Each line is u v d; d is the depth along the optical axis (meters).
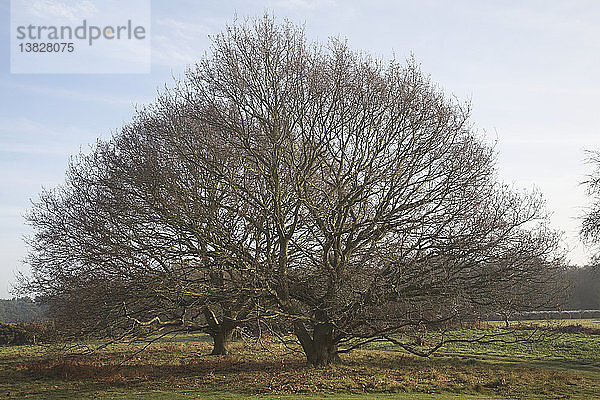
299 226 22.23
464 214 21.77
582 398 17.20
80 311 23.28
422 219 21.81
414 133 22.56
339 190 21.59
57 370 22.28
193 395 17.17
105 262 22.36
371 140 22.78
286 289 21.56
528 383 20.14
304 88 22.31
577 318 60.34
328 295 21.44
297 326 23.23
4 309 67.75
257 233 23.45
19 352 33.97
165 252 22.38
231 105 22.73
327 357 23.23
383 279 21.17
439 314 21.52
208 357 27.92
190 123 22.41
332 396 16.94
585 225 33.94
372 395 17.22
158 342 40.62
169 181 21.47
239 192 21.78
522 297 22.22
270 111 22.22
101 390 18.47
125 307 22.55
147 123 23.73
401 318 21.33
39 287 24.19
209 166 21.75
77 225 23.05
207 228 21.62
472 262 21.66
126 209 22.45
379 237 21.61
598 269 35.09
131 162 22.80
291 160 21.69
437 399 16.45
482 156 22.94
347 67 22.86
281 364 24.28
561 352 31.83
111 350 32.91
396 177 22.12
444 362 26.38
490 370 23.58
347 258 22.05
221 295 21.56
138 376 21.38
